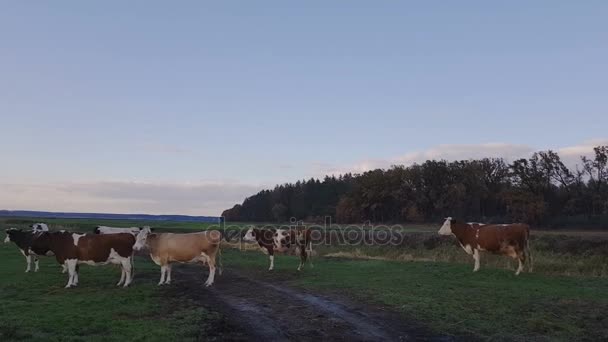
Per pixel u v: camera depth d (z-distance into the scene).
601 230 60.28
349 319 13.87
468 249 23.19
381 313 14.47
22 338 11.20
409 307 14.93
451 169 86.44
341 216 92.12
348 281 20.09
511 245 22.03
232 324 13.29
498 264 26.66
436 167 86.56
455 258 30.70
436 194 86.19
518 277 20.95
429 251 39.06
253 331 12.70
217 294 17.77
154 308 15.00
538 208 73.62
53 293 17.80
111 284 19.86
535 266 25.25
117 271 23.81
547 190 75.94
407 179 87.06
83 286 19.31
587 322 13.67
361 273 22.77
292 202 118.38
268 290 18.45
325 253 37.81
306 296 17.11
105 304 15.49
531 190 76.50
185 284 20.02
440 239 44.34
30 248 22.94
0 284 19.75
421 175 86.81
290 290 18.36
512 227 22.11
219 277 22.42
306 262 28.45
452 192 84.00
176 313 14.35
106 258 19.41
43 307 14.91
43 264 26.89
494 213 86.94
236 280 21.31
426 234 47.03
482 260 28.08
